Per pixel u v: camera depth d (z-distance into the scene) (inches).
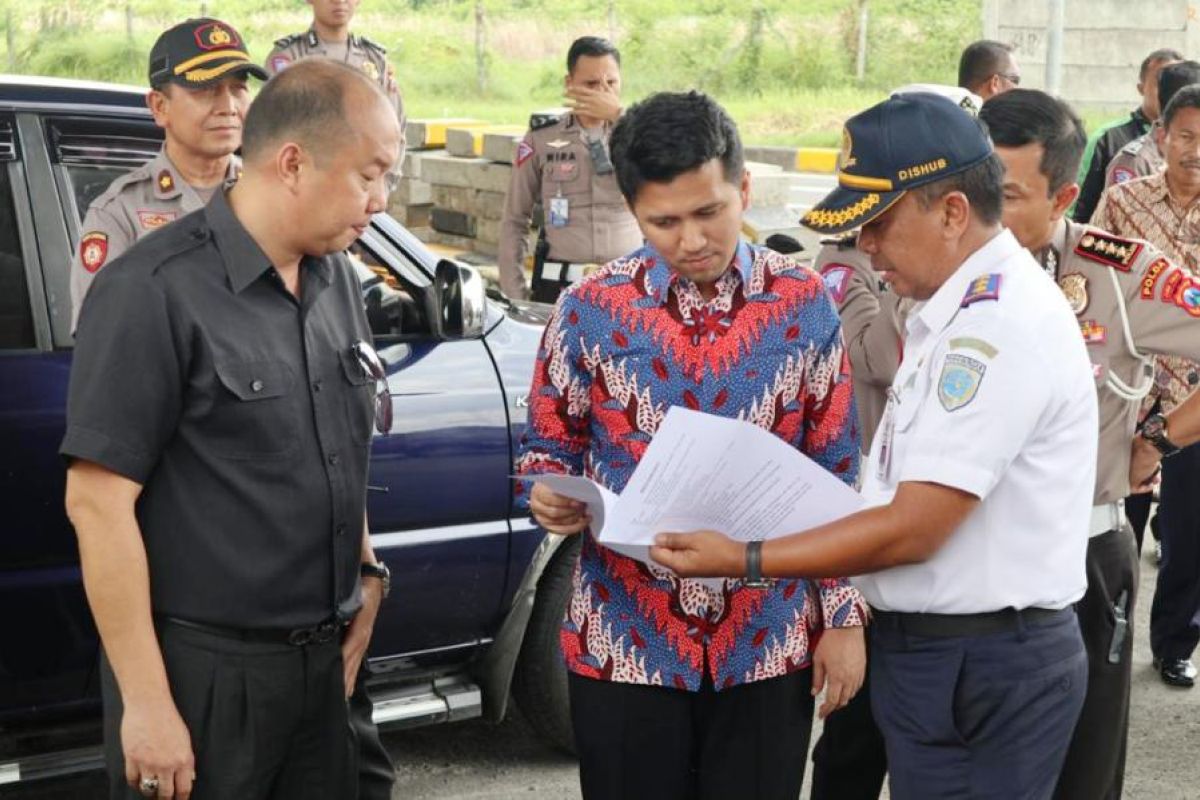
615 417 95.7
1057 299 89.4
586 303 95.3
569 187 229.3
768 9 795.4
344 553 95.7
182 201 128.7
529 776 155.6
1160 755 163.8
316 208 89.8
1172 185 176.4
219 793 92.5
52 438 125.8
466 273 141.9
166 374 87.7
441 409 141.5
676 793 99.5
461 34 806.5
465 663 148.4
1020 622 90.6
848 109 682.8
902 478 87.7
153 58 127.7
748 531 89.9
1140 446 116.3
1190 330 110.3
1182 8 554.6
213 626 91.2
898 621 93.4
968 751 92.7
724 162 88.3
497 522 145.4
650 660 96.4
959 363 86.3
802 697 100.3
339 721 98.1
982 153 87.6
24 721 129.1
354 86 90.4
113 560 87.2
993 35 577.3
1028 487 88.8
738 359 94.3
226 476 90.2
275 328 91.5
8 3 820.6
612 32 791.1
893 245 89.0
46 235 129.6
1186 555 175.6
